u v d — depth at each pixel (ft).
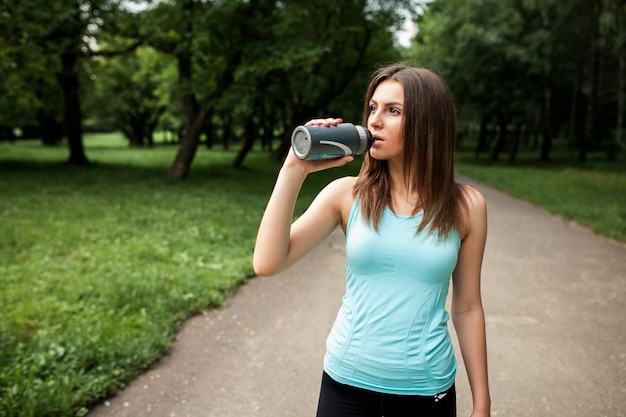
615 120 119.55
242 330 14.30
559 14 77.87
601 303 16.70
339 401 4.89
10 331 13.03
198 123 50.96
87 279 17.52
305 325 14.75
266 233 4.67
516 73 84.94
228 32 43.75
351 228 4.85
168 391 10.93
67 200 34.76
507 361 12.51
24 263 19.54
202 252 21.67
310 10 47.42
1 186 40.91
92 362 11.55
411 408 4.75
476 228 4.94
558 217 34.32
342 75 61.52
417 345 4.65
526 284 18.76
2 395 9.97
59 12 44.55
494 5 82.38
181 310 15.19
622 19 59.77
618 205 38.32
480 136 108.06
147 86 122.83
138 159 81.20
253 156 98.07
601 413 10.25
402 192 4.85
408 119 4.60
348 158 4.61
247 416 10.11
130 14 46.83
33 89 60.85
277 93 57.82
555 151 128.67
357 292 4.86
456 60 84.07
